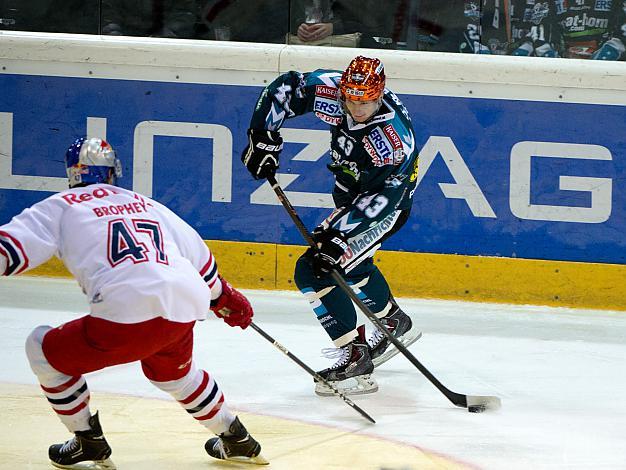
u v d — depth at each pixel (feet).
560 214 54.08
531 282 54.44
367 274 39.40
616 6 56.59
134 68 55.88
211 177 55.98
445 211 54.65
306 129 54.80
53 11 60.13
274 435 31.30
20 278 56.85
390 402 36.01
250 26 59.00
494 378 40.04
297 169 55.16
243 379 38.37
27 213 24.86
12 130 57.11
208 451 28.30
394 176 36.19
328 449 29.86
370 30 58.13
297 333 46.62
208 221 56.24
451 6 57.41
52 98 56.70
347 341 36.86
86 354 24.72
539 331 48.96
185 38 59.62
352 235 35.53
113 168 26.66
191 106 55.77
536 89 53.67
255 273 56.03
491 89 53.83
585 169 53.83
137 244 24.90
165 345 25.27
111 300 24.18
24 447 28.99
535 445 30.99
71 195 25.46
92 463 27.12
